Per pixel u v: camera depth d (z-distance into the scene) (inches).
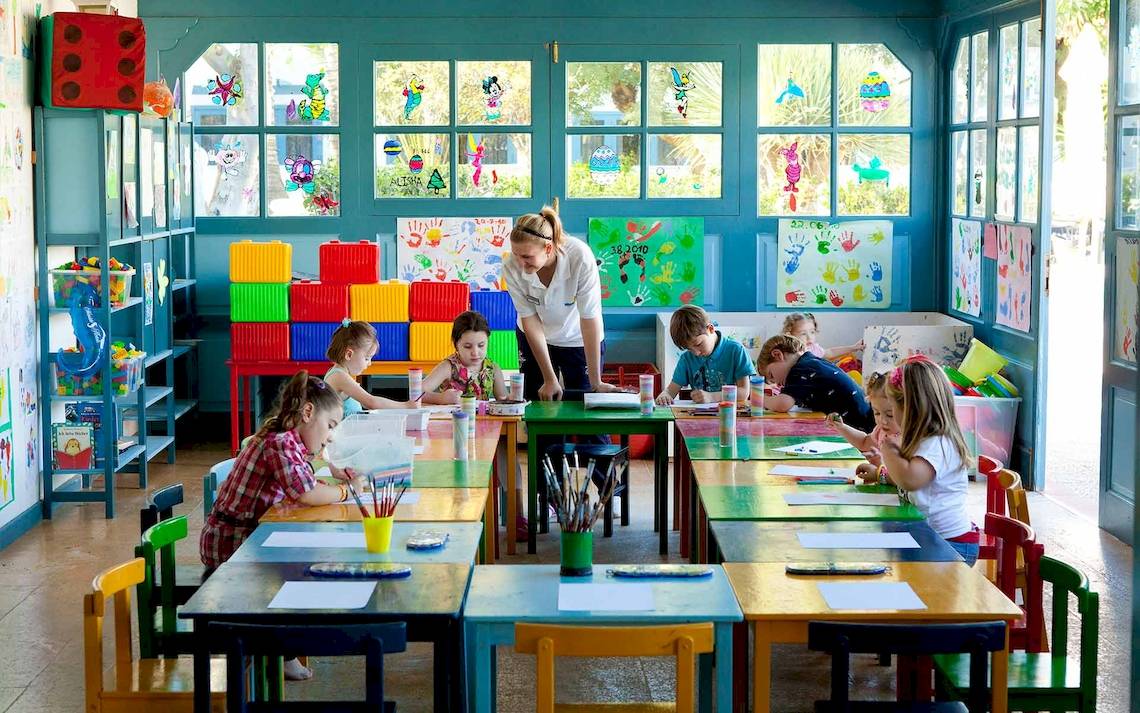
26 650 205.2
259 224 369.4
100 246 283.4
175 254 364.2
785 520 170.7
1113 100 273.4
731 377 264.5
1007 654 136.2
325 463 205.0
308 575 145.8
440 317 340.5
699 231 370.0
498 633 133.2
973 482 319.0
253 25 363.3
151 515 174.1
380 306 340.8
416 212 370.0
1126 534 262.7
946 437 181.2
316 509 176.6
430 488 188.7
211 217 368.8
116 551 260.4
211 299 370.0
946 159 367.2
